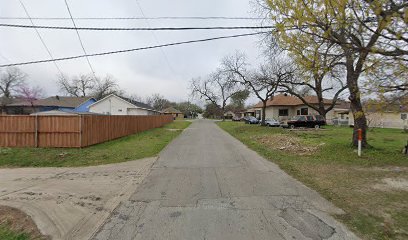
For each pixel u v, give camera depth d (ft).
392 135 66.33
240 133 78.23
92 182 23.41
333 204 16.38
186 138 64.13
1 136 42.75
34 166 31.83
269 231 12.84
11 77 187.93
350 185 20.36
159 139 61.00
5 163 33.12
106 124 54.13
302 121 96.27
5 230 13.84
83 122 43.60
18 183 23.53
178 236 12.51
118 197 18.89
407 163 28.09
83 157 35.96
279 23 15.42
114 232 13.19
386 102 15.90
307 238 12.09
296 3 14.47
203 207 16.35
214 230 13.06
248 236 12.35
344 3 13.01
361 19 13.57
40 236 13.10
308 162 29.99
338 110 146.10
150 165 30.55
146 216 15.14
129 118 71.41
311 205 16.30
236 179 23.15
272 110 143.64
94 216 15.43
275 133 70.38
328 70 16.57
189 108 424.05
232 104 354.74
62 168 30.37
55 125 42.86
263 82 94.12
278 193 18.86
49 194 19.92
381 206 15.84
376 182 21.08
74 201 18.17
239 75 100.89
